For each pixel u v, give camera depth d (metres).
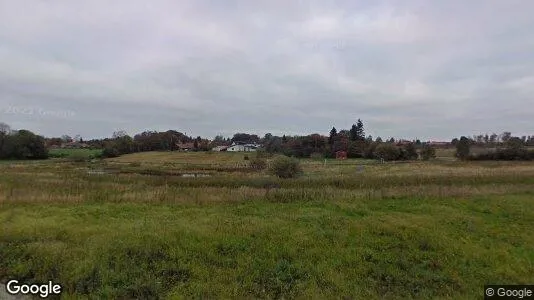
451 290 7.02
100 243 8.75
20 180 23.44
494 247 9.72
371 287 7.07
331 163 68.50
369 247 9.45
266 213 13.55
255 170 46.94
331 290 6.80
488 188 20.64
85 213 12.99
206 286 6.75
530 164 53.88
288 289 6.86
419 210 14.59
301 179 26.20
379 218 12.68
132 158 85.62
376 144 88.56
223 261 8.09
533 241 10.34
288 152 93.69
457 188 20.05
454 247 9.47
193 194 17.41
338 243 9.58
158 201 15.98
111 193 17.42
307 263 8.08
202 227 10.66
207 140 140.25
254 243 9.30
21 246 8.58
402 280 7.44
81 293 6.53
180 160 78.06
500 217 13.59
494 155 67.94
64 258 7.79
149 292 6.55
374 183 23.52
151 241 8.95
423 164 60.12
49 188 18.56
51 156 88.31
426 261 8.49
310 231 10.59
